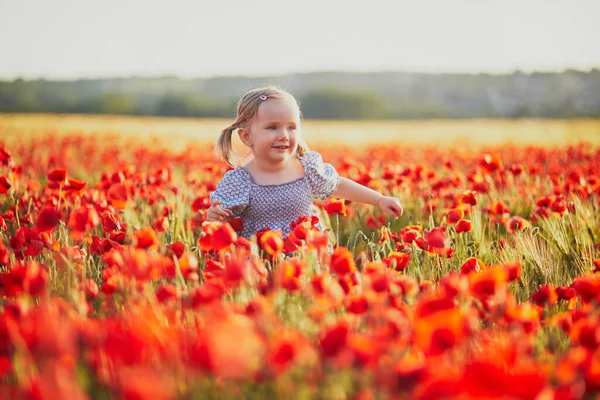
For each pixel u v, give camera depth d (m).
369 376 1.62
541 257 3.63
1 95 55.47
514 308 2.05
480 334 2.20
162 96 60.50
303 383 1.69
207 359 1.46
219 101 59.22
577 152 11.96
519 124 35.91
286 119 4.06
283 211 4.21
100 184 5.49
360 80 65.88
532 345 2.00
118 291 2.35
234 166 4.67
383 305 1.98
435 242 2.81
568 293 2.57
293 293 2.36
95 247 3.16
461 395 1.32
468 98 58.59
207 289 2.01
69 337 1.69
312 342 2.01
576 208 4.73
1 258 2.60
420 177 6.46
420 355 1.77
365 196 4.49
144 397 1.29
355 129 32.22
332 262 2.24
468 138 21.28
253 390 1.77
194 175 8.48
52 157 10.59
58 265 2.86
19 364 1.72
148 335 1.58
